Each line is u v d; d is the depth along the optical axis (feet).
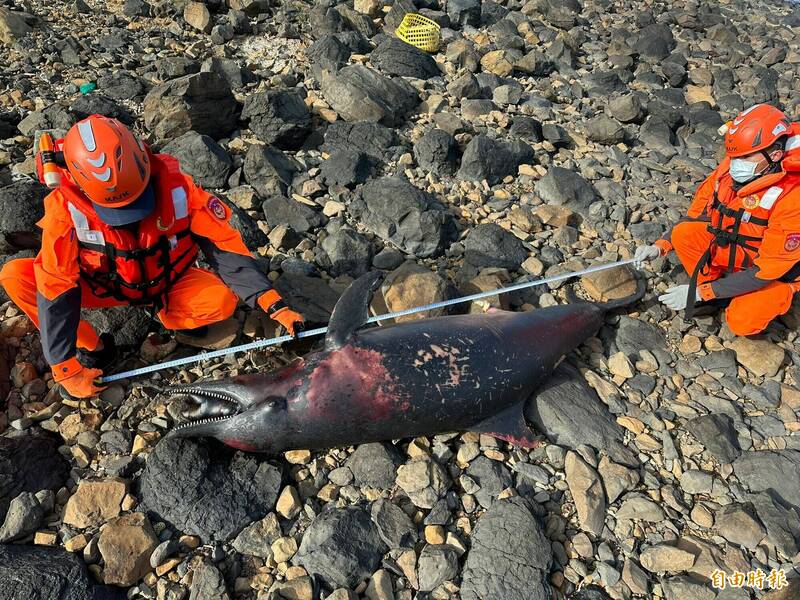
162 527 8.07
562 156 15.93
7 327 9.78
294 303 10.78
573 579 8.13
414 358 8.84
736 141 9.64
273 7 20.83
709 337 11.49
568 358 10.94
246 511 8.28
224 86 14.42
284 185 13.34
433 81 17.84
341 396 8.45
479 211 13.71
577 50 22.29
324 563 7.78
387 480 8.79
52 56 16.02
